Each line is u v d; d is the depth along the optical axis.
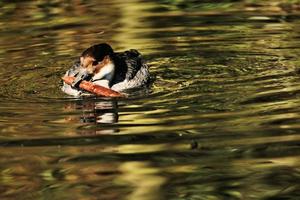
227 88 22.53
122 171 16.81
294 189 15.69
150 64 25.75
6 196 15.80
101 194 15.70
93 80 24.36
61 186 16.19
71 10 33.47
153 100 21.86
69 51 27.48
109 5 33.94
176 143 18.20
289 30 28.86
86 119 20.33
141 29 29.92
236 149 17.69
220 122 19.48
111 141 18.56
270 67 24.59
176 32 29.30
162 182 16.20
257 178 16.23
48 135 19.12
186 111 20.56
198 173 16.56
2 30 30.69
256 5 32.94
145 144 18.27
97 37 29.09
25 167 17.20
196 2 33.72
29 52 27.50
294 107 20.31
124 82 23.97
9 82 24.19
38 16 32.59
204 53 26.64
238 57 25.98
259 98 21.30
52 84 23.94
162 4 33.53
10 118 20.56
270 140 18.11
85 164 17.27
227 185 15.92
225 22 30.33
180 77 24.17
